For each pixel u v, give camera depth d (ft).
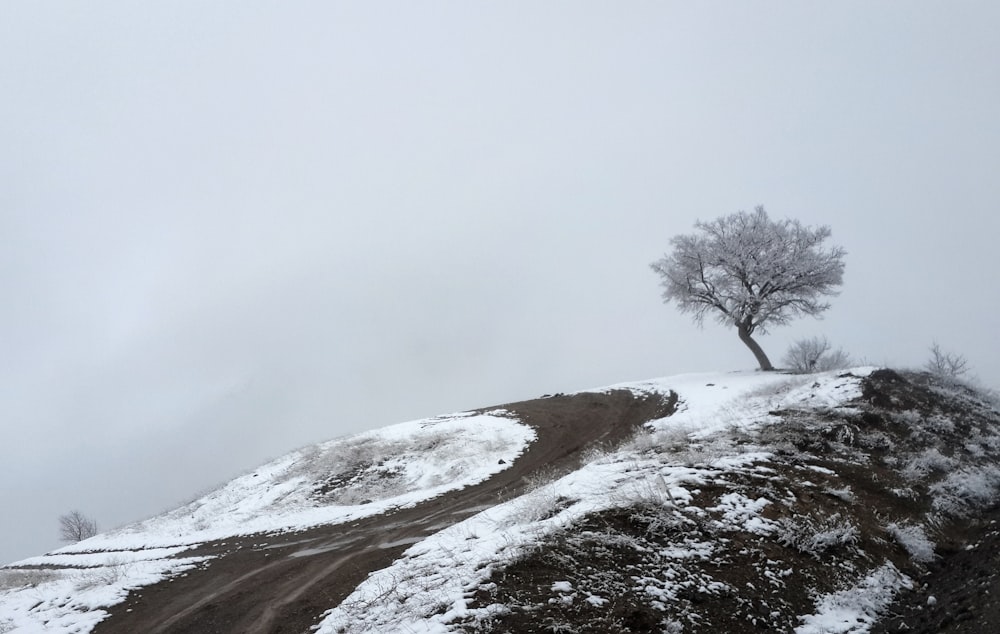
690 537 25.26
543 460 64.85
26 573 51.85
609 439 69.10
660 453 37.60
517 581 22.12
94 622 31.94
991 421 47.57
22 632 31.30
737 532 26.02
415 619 21.18
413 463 74.49
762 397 56.59
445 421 96.99
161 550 52.90
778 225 110.93
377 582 27.17
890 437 39.50
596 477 32.91
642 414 81.20
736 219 114.32
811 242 109.40
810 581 23.80
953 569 25.36
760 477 30.99
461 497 52.75
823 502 29.68
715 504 27.94
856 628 21.50
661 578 22.44
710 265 113.60
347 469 77.82
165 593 35.99
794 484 30.96
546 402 104.99
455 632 19.43
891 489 32.32
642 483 30.17
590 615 20.02
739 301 109.19
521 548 24.44
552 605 20.51
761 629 20.81
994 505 32.07
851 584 24.07
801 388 52.75
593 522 26.16
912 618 21.84
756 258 108.88
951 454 38.58
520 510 31.04
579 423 83.15
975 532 29.12
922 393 49.60
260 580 35.55
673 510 26.94
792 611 22.02
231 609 30.76
